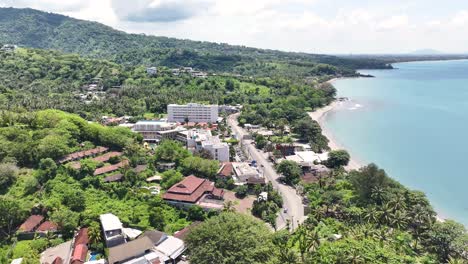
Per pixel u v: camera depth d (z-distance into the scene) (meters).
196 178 180.25
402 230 139.38
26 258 118.88
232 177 196.00
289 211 162.12
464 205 172.88
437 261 120.50
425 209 144.88
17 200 151.50
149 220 147.00
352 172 182.25
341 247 119.44
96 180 170.50
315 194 171.00
